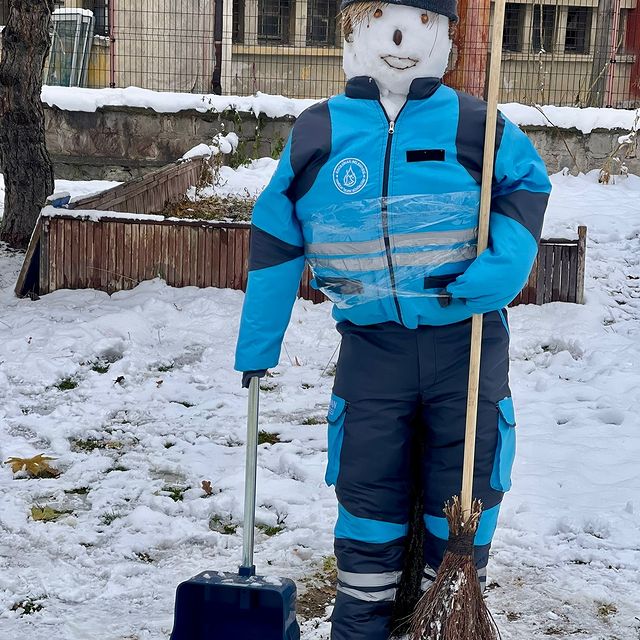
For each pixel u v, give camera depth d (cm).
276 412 577
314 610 364
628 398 594
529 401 599
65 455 505
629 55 1772
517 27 2131
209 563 397
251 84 2006
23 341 669
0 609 355
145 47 1599
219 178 1236
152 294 763
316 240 294
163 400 592
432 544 312
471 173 285
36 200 938
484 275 276
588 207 1191
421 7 284
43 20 909
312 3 2056
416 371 297
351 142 287
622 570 389
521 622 352
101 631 342
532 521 426
